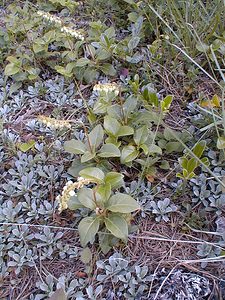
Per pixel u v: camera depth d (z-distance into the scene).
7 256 0.34
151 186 0.38
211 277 0.31
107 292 0.31
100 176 0.33
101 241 0.33
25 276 0.33
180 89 0.46
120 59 0.49
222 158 0.38
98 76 0.48
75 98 0.46
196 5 0.49
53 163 0.40
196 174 0.38
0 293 0.32
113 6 0.56
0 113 0.44
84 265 0.33
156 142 0.40
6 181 0.39
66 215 0.36
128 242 0.34
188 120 0.43
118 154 0.36
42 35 0.52
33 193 0.37
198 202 0.36
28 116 0.45
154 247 0.34
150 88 0.43
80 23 0.55
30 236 0.34
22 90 0.48
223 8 0.49
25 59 0.49
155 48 0.47
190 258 0.33
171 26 0.51
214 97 0.39
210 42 0.48
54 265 0.33
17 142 0.42
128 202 0.32
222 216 0.35
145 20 0.52
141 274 0.31
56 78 0.48
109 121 0.39
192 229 0.34
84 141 0.39
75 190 0.36
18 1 0.59
